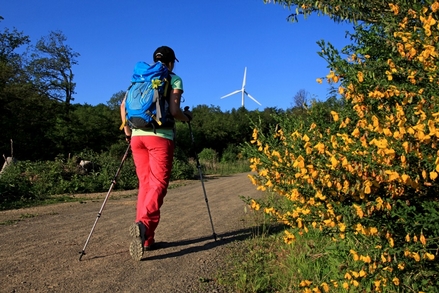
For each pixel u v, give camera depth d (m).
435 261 2.33
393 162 2.18
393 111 2.28
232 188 10.80
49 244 4.39
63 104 26.00
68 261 3.76
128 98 4.04
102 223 5.68
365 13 3.09
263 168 3.38
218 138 38.75
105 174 12.51
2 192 9.18
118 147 23.00
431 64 2.31
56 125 24.20
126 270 3.54
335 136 2.55
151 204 3.98
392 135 2.15
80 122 26.06
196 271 3.55
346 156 2.29
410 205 2.38
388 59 2.61
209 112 48.72
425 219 2.16
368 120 2.36
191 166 18.45
